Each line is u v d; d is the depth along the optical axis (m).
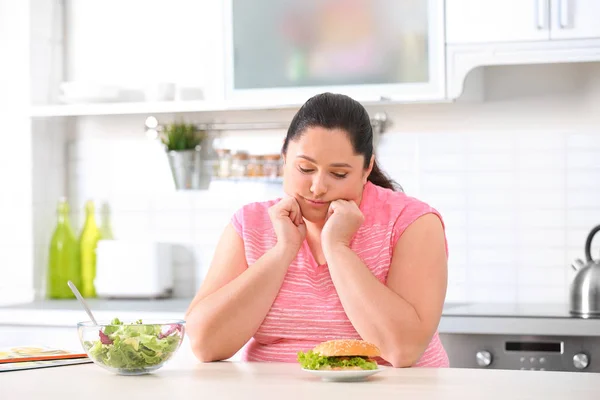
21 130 4.17
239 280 2.11
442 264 2.11
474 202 3.94
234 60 3.81
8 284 4.20
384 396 1.56
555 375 1.81
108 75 4.38
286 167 2.16
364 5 3.67
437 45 3.60
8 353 2.16
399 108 4.02
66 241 4.25
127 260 4.10
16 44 4.15
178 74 4.30
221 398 1.55
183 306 3.81
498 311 3.43
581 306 3.33
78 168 4.40
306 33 3.74
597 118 3.84
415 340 2.00
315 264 2.19
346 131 2.07
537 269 3.89
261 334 2.18
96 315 3.68
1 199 4.20
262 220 2.29
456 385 1.68
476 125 3.95
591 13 3.47
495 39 3.55
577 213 3.86
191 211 4.27
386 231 2.15
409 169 4.01
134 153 4.35
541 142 3.88
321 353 1.76
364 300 2.00
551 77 3.88
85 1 4.40
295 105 3.75
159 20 4.32
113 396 1.59
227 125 4.22
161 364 1.86
